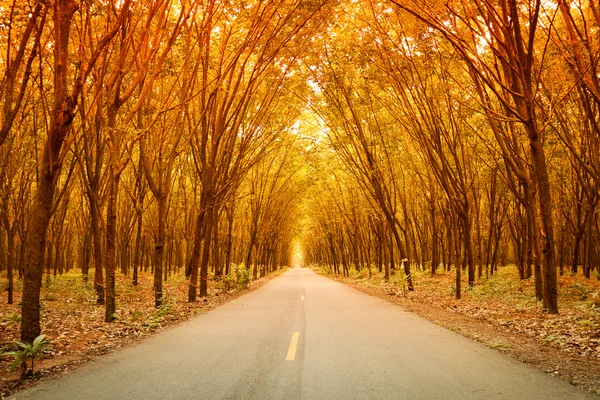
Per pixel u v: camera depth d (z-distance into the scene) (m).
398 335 8.96
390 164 23.48
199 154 18.20
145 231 34.41
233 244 46.66
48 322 11.34
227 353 7.33
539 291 14.78
